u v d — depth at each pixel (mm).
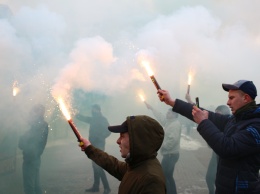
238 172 1851
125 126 1689
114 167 1996
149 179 1504
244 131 1798
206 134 1815
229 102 1990
